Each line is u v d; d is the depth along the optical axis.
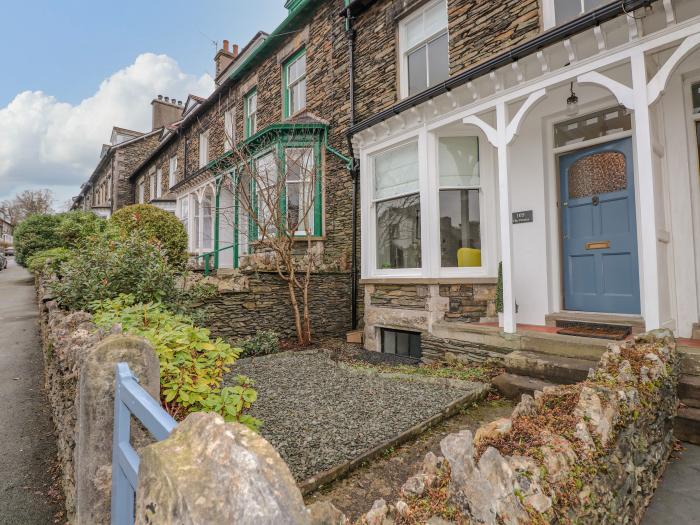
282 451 2.72
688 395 2.94
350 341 6.84
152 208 10.00
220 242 10.75
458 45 5.86
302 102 9.40
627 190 4.44
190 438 0.82
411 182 5.89
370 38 7.46
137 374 1.52
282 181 7.11
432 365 5.05
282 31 9.45
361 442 2.85
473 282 5.26
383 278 6.02
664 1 3.33
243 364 5.32
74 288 4.85
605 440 1.83
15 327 7.60
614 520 1.76
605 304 4.58
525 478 1.39
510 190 4.91
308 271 6.90
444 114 5.21
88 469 1.45
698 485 2.32
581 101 4.67
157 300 5.00
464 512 1.30
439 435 3.02
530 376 3.89
